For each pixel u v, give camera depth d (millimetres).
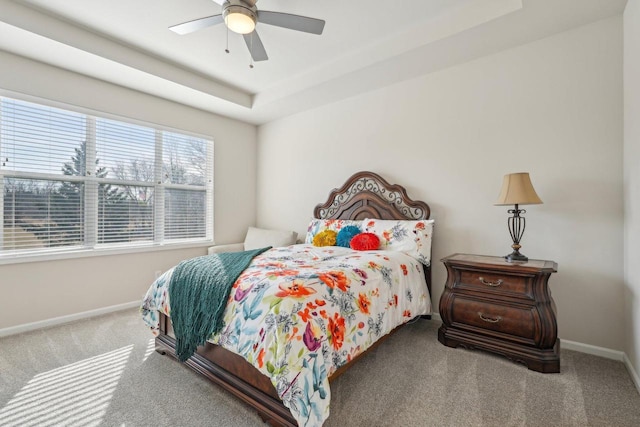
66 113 2918
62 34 2426
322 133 3904
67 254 2893
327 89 3391
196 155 4016
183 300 1915
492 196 2662
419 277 2625
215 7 2270
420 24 2510
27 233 2715
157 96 3541
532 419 1505
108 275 3188
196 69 3248
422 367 2020
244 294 1614
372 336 1841
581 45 2270
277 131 4434
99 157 3141
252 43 2266
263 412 1437
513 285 2080
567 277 2314
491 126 2666
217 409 1588
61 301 2871
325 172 3887
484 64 2699
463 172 2818
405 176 3186
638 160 1772
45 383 1826
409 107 3156
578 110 2283
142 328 2723
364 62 2852
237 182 4465
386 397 1689
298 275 1701
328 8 2297
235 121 4438
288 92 3516
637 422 1479
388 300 2105
